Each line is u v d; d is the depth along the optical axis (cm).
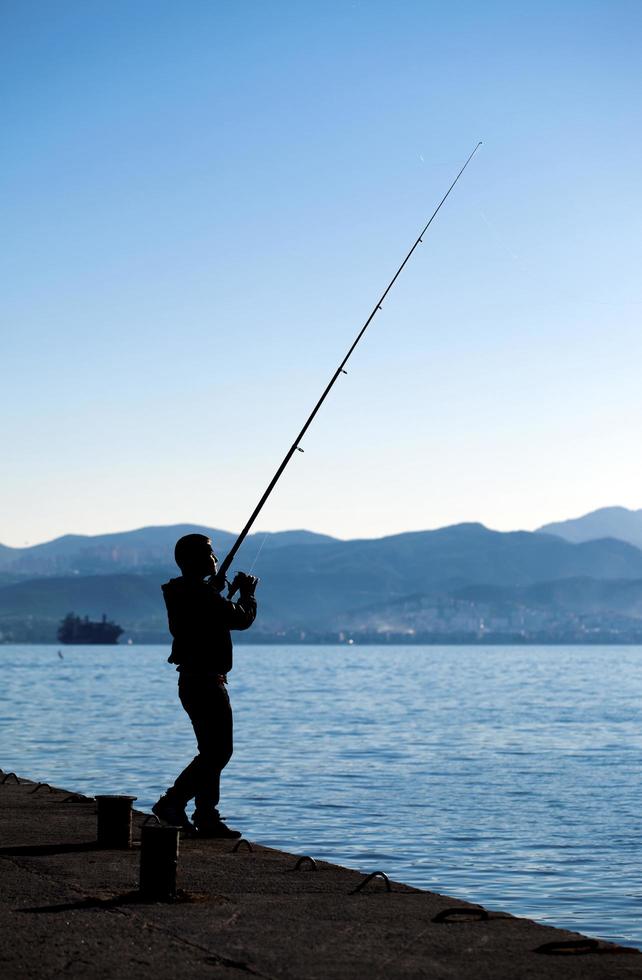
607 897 1049
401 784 2038
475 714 4422
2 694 6028
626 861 1248
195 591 760
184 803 762
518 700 5684
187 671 760
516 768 2375
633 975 396
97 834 711
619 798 1848
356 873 602
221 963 409
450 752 2756
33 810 864
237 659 19338
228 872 604
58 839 718
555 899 1041
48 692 6334
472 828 1490
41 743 2853
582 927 923
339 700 5566
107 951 424
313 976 392
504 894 1065
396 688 7262
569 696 6184
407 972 398
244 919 485
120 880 574
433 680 8950
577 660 19162
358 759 2539
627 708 4906
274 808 1673
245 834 1419
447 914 491
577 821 1566
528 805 1745
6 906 507
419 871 1183
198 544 773
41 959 411
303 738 3145
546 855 1284
